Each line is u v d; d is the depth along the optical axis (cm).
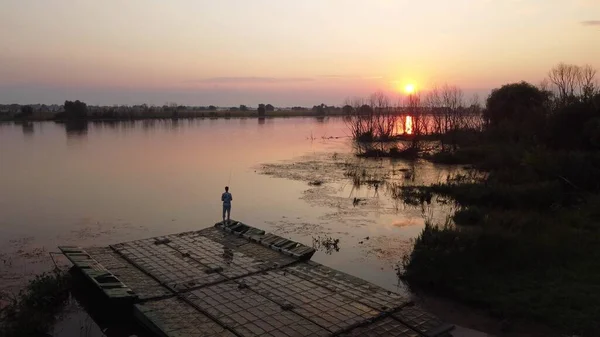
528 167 2664
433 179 3247
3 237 1852
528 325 1086
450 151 4406
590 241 1549
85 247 1689
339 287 1261
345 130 9794
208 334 987
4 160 4234
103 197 2658
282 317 1071
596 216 1852
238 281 1298
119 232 1941
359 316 1077
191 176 3447
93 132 8275
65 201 2541
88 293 1296
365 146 5659
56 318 1152
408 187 2931
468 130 5194
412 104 6562
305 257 1511
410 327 1040
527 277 1329
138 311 1107
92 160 4288
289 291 1230
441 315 1161
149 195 2727
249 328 1013
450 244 1507
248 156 4766
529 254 1437
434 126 6681
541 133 3328
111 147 5516
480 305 1207
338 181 3256
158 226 2041
